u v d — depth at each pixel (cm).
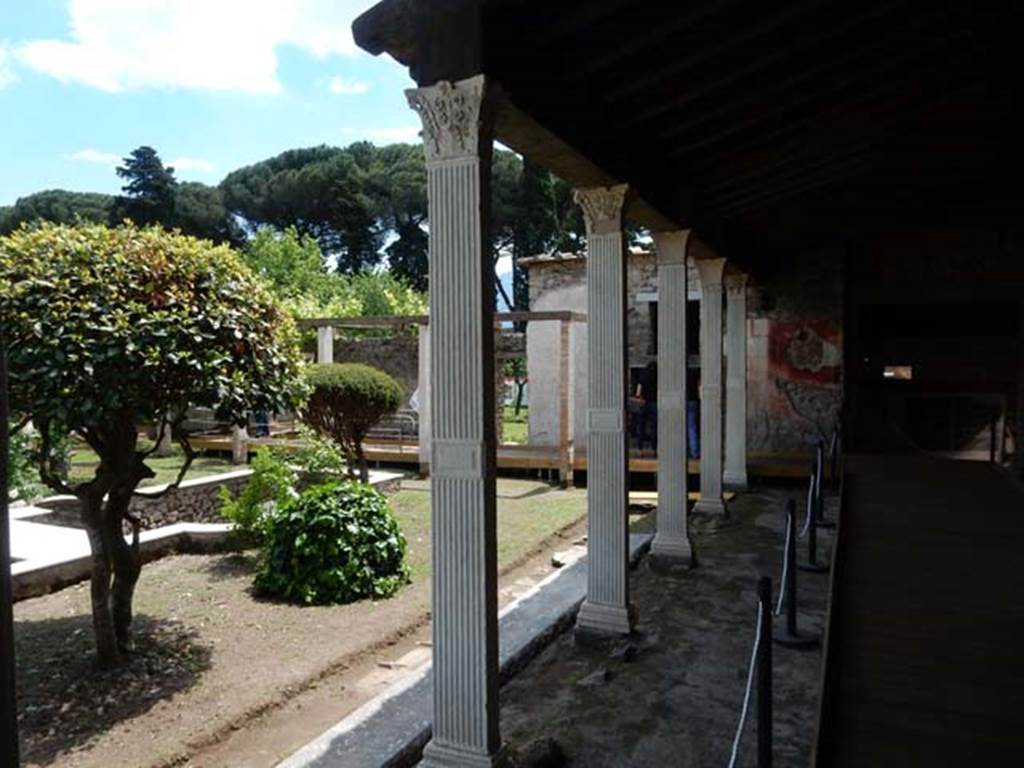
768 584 230
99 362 333
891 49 378
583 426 1048
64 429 342
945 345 832
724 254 651
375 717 301
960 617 299
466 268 257
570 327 937
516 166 2220
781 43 332
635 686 331
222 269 395
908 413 847
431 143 260
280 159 3166
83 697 350
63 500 754
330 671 386
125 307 346
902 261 823
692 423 929
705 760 267
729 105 384
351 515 512
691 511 684
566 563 579
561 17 274
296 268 2098
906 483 607
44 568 511
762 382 884
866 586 340
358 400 841
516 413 1986
